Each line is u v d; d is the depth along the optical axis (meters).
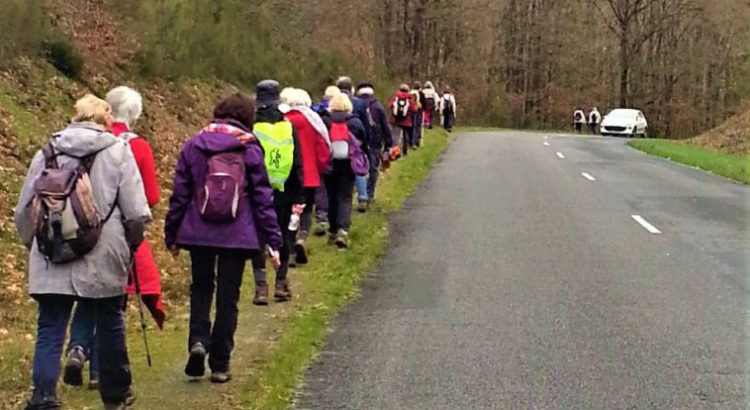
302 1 43.47
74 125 5.70
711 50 74.00
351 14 50.62
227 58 25.41
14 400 6.39
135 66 19.38
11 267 9.91
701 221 15.16
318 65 34.81
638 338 8.13
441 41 64.19
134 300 9.39
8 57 14.97
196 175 6.57
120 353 5.96
